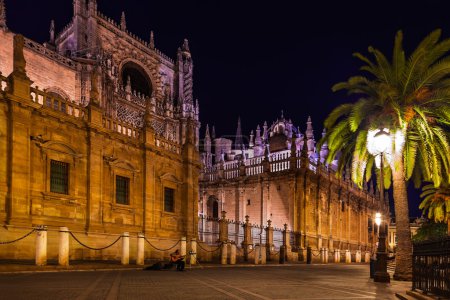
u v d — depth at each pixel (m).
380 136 17.98
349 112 25.25
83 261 22.73
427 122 21.89
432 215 50.03
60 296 10.52
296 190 45.78
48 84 44.06
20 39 21.53
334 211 55.03
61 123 23.50
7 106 20.53
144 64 64.75
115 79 54.12
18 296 10.41
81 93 46.91
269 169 49.12
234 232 50.16
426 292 11.23
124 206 27.27
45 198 22.05
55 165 23.11
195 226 34.44
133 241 27.28
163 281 15.67
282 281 17.55
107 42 58.22
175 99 70.94
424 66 21.47
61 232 19.27
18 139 20.70
